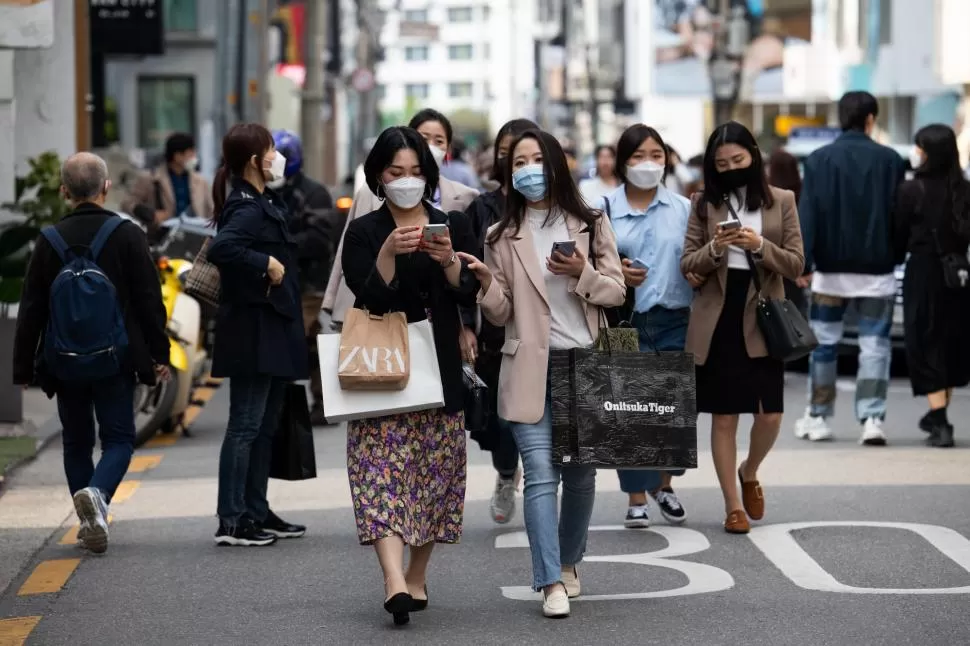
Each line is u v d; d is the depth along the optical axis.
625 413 16.69
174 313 30.66
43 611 17.64
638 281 19.78
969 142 86.69
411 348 16.38
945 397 28.88
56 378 20.39
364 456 16.44
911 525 21.62
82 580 19.12
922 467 26.38
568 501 17.61
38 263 20.39
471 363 17.00
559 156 17.20
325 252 31.14
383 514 16.27
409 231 15.97
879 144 28.98
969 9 93.38
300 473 21.33
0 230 33.16
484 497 24.39
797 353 21.12
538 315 17.06
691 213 21.70
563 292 17.27
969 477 25.36
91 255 20.31
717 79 136.25
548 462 16.94
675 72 140.50
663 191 21.83
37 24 31.78
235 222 20.28
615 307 18.59
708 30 138.50
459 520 16.92
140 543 21.33
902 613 16.88
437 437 16.61
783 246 21.42
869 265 28.94
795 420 32.78
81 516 19.98
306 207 31.05
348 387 16.17
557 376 16.89
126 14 68.94
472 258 16.44
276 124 109.31
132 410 20.80
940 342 28.59
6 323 29.97
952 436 28.88
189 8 89.50
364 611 17.38
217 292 21.20
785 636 15.98
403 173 16.31
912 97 115.25
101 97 70.62
